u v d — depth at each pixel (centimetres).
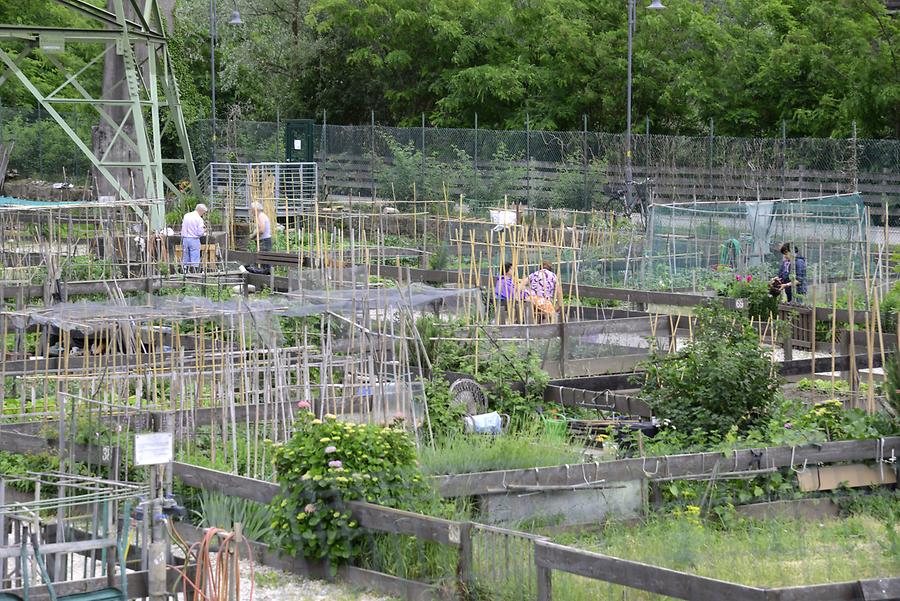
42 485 1295
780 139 4688
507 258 2961
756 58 5438
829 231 3062
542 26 5703
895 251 3422
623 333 1975
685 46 5588
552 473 1277
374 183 4856
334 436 1156
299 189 4662
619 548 1180
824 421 1520
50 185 4606
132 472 1305
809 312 2230
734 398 1530
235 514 1227
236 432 1455
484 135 4784
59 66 3566
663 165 4459
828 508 1381
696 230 3020
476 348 1772
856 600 893
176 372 1533
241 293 2347
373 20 6150
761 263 2936
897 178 4294
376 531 1133
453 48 5984
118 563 1017
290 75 6481
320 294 1873
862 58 4806
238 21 4934
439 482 1235
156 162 3516
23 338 1758
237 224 3628
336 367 1688
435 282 2656
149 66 3662
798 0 5703
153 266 2609
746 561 1148
